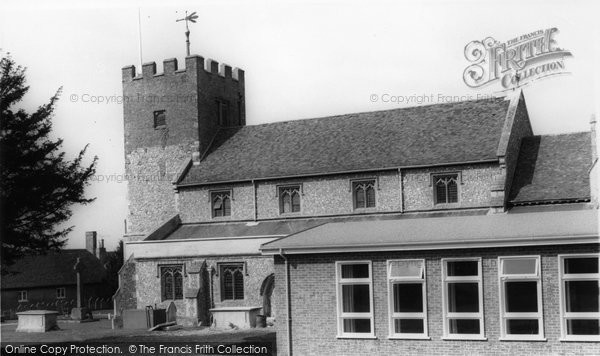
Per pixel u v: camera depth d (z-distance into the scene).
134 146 47.72
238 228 41.44
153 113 47.31
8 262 26.59
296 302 20.47
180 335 31.17
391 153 39.22
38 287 64.62
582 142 37.06
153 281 39.72
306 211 40.25
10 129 26.28
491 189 34.94
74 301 67.62
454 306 19.47
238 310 34.06
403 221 23.73
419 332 20.25
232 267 37.75
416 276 19.14
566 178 35.19
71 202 27.27
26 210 26.28
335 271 20.06
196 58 46.34
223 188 42.66
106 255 77.94
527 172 36.69
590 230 17.53
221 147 46.34
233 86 51.00
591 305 18.25
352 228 22.97
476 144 37.41
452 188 37.19
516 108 38.56
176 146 46.44
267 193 41.41
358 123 43.44
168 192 46.38
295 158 42.06
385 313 19.47
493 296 18.41
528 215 21.80
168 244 39.34
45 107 27.34
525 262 18.16
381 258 19.59
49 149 26.97
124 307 40.31
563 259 17.88
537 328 19.58
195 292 37.62
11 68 27.09
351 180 39.19
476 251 18.61
